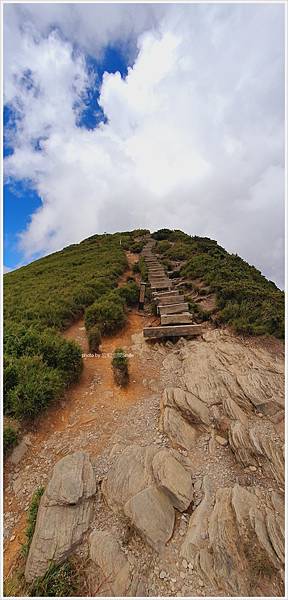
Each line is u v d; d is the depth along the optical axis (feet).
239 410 17.39
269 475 13.38
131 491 12.83
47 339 24.47
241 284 36.70
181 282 47.42
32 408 17.60
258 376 20.17
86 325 31.99
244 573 9.90
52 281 56.44
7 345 23.44
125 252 91.04
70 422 18.83
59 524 11.54
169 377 23.08
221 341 26.66
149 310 38.81
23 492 14.11
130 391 21.97
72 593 9.70
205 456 15.02
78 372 23.16
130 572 10.21
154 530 11.28
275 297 31.42
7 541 12.05
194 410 17.60
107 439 17.11
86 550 10.92
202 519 11.66
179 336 29.40
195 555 10.53
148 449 15.16
